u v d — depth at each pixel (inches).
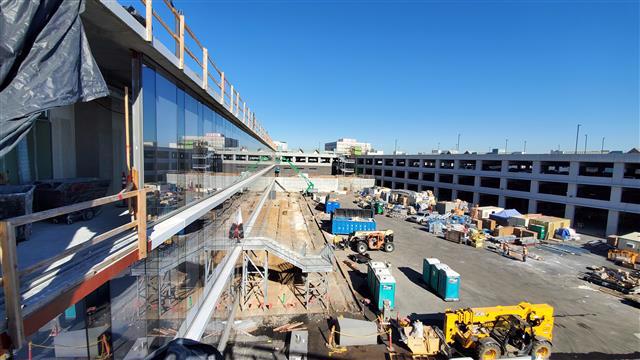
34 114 132.8
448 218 1859.0
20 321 131.6
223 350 592.7
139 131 261.6
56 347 230.1
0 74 125.4
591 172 1734.7
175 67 304.5
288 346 617.6
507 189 2094.0
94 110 395.9
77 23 151.9
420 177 2906.0
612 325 724.7
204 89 398.9
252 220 1111.6
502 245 1350.9
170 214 340.8
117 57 275.6
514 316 586.2
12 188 264.8
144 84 269.3
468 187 2363.4
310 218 1855.3
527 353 577.9
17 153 307.1
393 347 625.9
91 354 250.7
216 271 565.6
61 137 364.8
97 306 255.1
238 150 829.2
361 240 1263.5
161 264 319.3
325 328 688.4
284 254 770.2
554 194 1835.6
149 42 237.5
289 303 784.9
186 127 385.4
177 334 368.8
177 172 358.0
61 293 161.5
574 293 900.6
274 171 2945.4
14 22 129.0
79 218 318.7
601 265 1149.7
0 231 123.5
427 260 928.9
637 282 906.1
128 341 283.4
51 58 139.9
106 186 378.9
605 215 2046.0
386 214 2092.8
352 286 900.6
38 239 252.1
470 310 611.2
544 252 1304.1
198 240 443.5
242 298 775.7
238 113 713.0
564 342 654.5
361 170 3976.4
